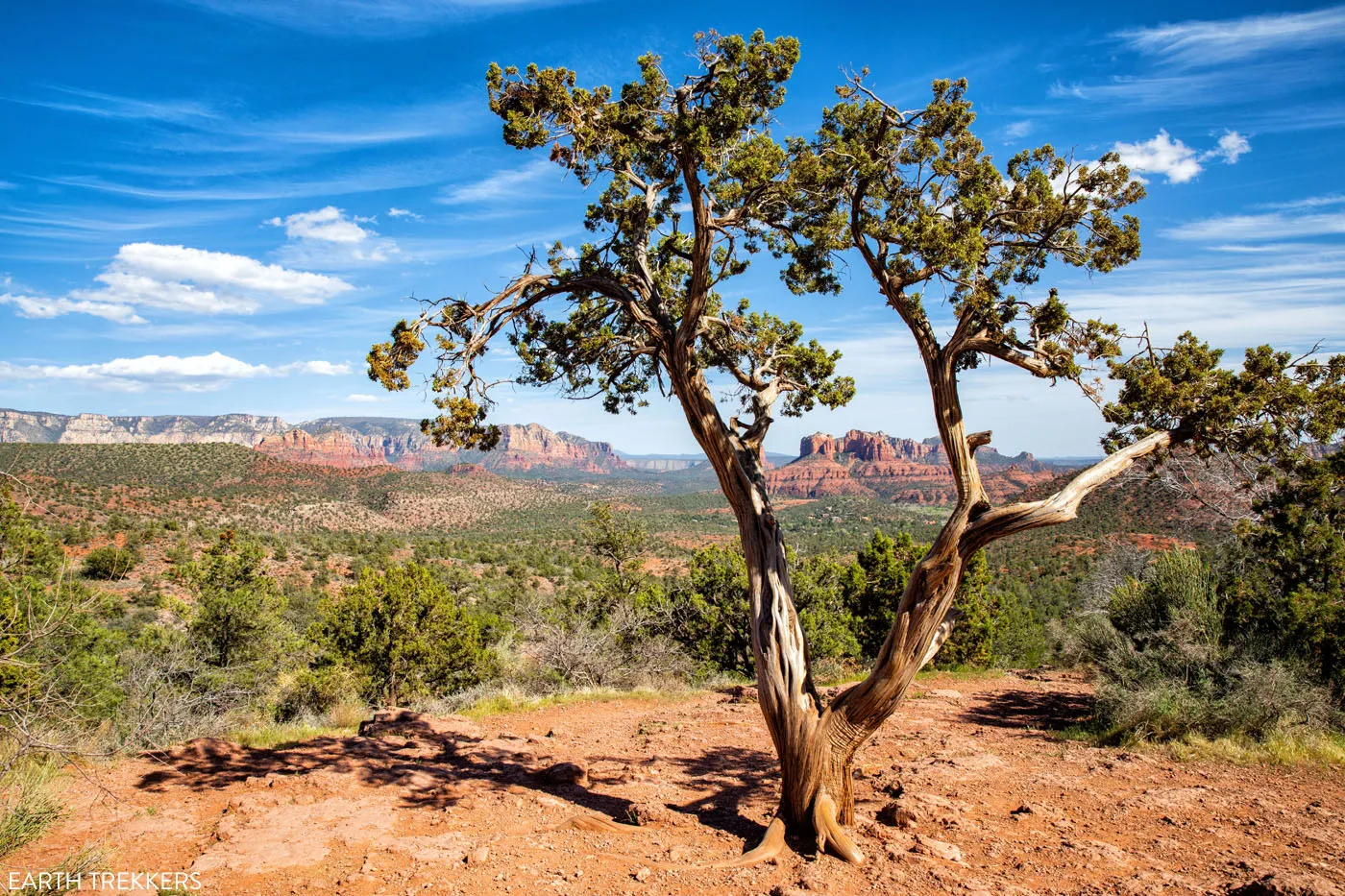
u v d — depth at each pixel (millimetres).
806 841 6008
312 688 16609
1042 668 19094
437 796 7098
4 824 5426
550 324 8508
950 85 6512
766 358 8508
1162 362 6383
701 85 6688
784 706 6227
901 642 5855
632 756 9320
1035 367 6410
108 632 12109
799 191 6898
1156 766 8508
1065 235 6602
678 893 5012
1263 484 10914
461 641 19984
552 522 150750
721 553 20297
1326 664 10148
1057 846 5945
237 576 19922
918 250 6191
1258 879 4715
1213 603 11391
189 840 5840
